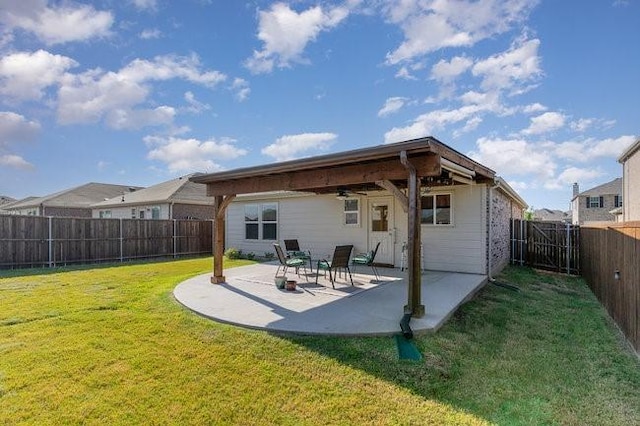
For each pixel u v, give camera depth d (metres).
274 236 13.49
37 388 3.34
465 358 4.05
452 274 8.84
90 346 4.26
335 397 3.22
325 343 4.22
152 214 19.48
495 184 8.72
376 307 5.66
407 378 3.52
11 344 4.29
